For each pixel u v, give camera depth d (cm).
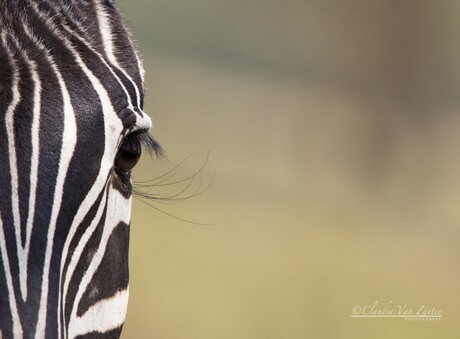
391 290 4478
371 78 8831
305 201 6147
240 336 4003
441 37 9106
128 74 1023
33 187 869
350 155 7675
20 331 830
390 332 3950
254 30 12044
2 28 934
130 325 3897
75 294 916
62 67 935
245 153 7481
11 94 891
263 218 5522
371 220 5906
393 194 7275
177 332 3900
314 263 4775
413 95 8712
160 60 11125
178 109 8731
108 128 938
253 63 11431
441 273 4903
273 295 4350
